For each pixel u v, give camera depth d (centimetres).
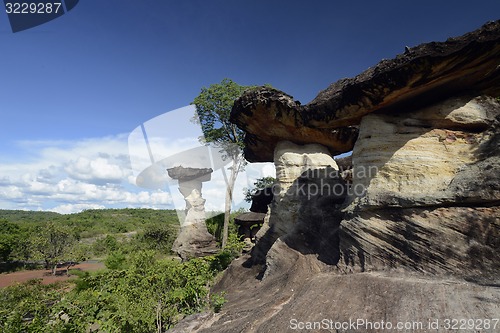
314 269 855
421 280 594
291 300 702
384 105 796
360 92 779
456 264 601
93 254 3912
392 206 708
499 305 468
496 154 657
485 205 616
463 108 750
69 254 3173
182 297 852
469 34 604
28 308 937
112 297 896
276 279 911
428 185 712
